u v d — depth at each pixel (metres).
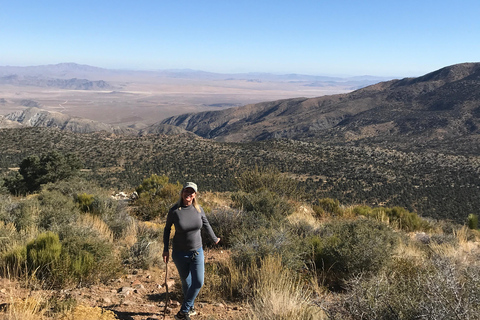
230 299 5.39
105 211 11.87
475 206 88.12
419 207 87.50
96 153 98.50
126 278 6.44
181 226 4.52
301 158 127.62
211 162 106.56
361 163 131.12
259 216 10.20
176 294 5.53
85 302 4.87
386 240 6.89
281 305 4.32
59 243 6.22
